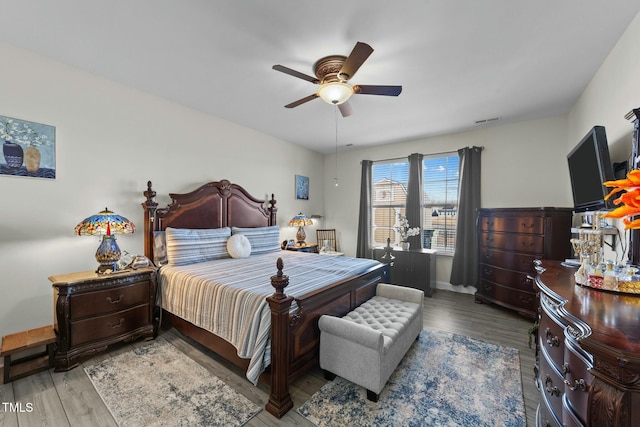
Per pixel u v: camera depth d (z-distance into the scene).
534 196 3.71
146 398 1.78
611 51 2.10
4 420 1.58
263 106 3.35
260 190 4.44
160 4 1.67
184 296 2.42
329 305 2.18
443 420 1.61
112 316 2.35
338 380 2.01
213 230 3.43
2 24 1.89
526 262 3.11
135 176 2.95
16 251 2.23
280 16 1.76
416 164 4.62
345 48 2.11
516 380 1.99
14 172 2.21
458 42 2.01
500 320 3.14
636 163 1.55
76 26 1.90
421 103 3.15
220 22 1.83
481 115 3.54
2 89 2.14
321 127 4.12
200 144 3.56
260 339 1.72
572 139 3.28
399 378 2.02
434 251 4.31
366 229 5.17
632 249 1.58
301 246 4.70
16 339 2.05
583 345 0.83
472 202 4.11
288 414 1.66
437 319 3.17
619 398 0.77
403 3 1.63
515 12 1.70
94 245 2.64
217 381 1.97
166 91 2.97
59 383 1.93
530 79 2.57
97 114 2.65
